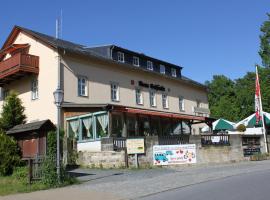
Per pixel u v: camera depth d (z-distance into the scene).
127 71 35.09
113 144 22.86
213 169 20.84
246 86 68.50
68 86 29.03
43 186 15.23
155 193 13.20
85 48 35.38
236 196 11.32
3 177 18.27
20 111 28.83
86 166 23.39
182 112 41.75
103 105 25.11
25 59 29.44
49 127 18.98
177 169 21.91
